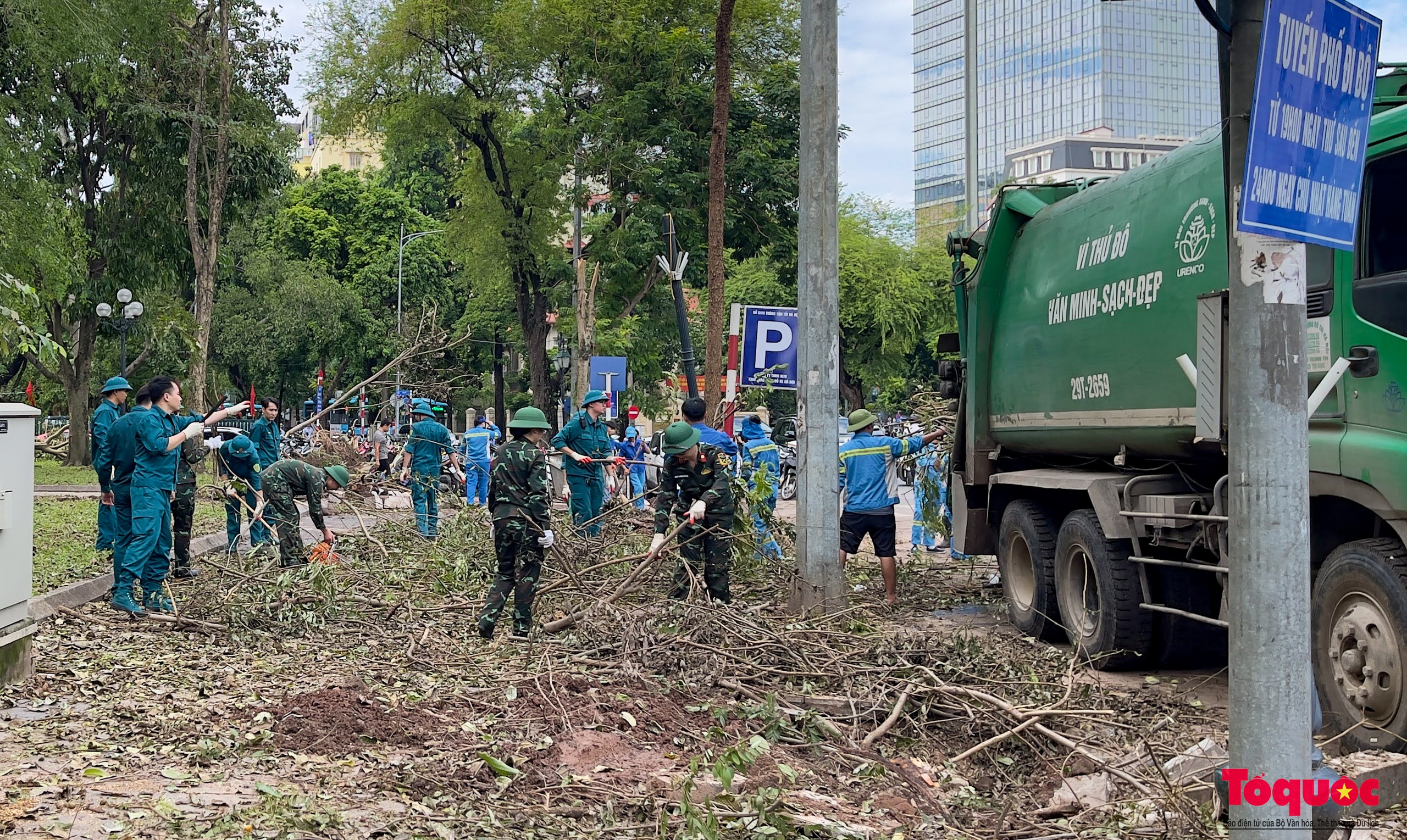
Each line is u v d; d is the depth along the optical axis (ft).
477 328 169.27
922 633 28.68
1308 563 11.60
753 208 101.40
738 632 26.91
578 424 48.47
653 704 22.65
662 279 107.04
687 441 32.12
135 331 104.42
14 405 23.52
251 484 44.75
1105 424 29.50
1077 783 18.34
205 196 100.99
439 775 17.93
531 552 29.81
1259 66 11.05
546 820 16.03
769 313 43.34
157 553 32.09
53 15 76.64
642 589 33.83
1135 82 343.87
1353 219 12.24
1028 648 30.68
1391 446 19.60
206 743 18.95
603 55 102.12
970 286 38.04
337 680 24.67
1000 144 379.35
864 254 146.72
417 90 107.65
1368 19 12.08
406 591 35.81
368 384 60.49
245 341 158.30
